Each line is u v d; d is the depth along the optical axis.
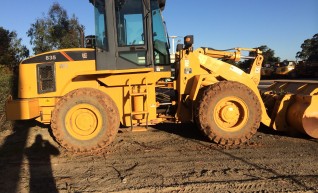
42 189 4.73
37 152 6.64
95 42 6.88
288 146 6.61
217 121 6.72
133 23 6.93
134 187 4.68
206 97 6.66
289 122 7.13
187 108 7.23
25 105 6.57
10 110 6.60
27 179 5.13
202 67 7.26
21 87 7.01
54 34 18.89
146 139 7.41
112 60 6.89
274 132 7.76
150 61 6.96
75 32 18.22
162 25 7.11
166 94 7.45
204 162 5.70
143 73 6.95
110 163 5.81
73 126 6.53
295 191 4.41
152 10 7.05
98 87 7.02
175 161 5.80
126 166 5.62
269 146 6.64
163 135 7.74
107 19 6.84
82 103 6.48
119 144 7.03
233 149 6.48
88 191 4.60
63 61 6.98
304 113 6.70
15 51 20.70
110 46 6.87
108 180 4.99
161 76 7.09
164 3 7.20
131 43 6.93
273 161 5.68
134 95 6.89
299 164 5.49
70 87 7.02
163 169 5.40
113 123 6.54
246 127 6.71
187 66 7.14
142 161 5.86
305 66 31.94
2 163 5.98
